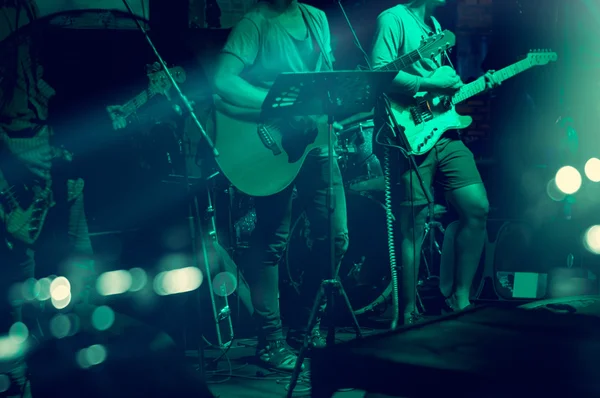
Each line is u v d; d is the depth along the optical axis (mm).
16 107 3018
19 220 2953
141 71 4590
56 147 3199
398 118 3596
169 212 4043
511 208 5203
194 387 1987
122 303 3809
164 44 4684
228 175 3273
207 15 4891
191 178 4051
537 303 1641
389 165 3723
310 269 4504
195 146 4105
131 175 4098
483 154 6047
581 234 4469
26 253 3004
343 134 4652
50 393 2037
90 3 4473
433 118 3650
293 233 4500
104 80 4508
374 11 5957
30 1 3137
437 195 5344
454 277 3824
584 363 1136
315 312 2846
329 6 5832
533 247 4531
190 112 3062
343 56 5887
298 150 3330
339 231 3533
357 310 4539
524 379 1058
